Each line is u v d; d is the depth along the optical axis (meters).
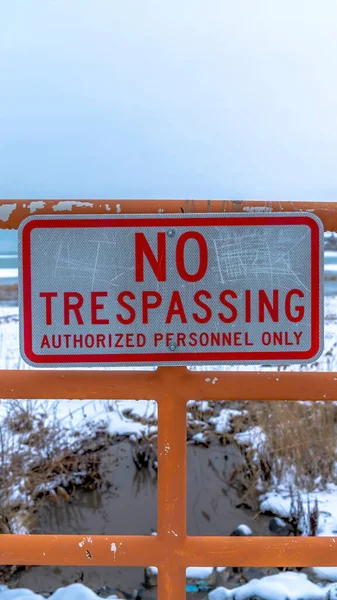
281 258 1.02
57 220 1.01
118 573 2.35
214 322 1.03
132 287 1.02
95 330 1.02
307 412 3.37
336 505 2.94
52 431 3.42
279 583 2.23
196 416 4.02
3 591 2.22
